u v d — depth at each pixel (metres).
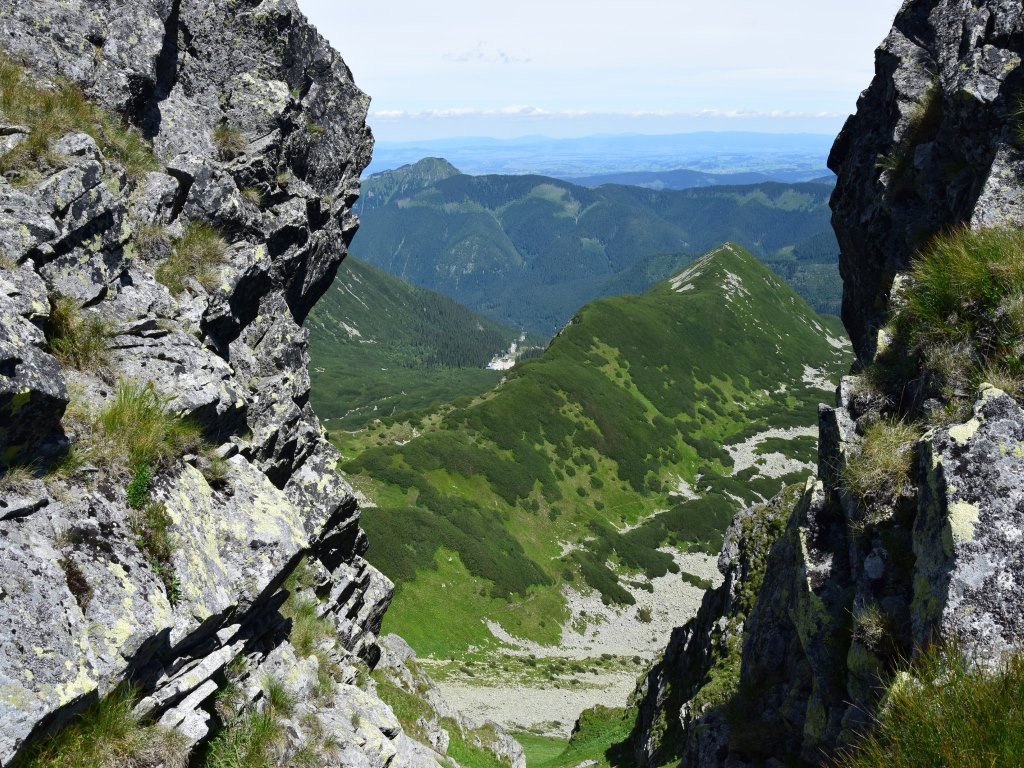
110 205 14.16
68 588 9.33
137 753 9.75
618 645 130.25
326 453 23.72
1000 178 14.42
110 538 10.43
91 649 9.20
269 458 20.55
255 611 14.42
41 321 11.59
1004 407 10.26
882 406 13.30
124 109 17.64
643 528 176.00
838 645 12.48
